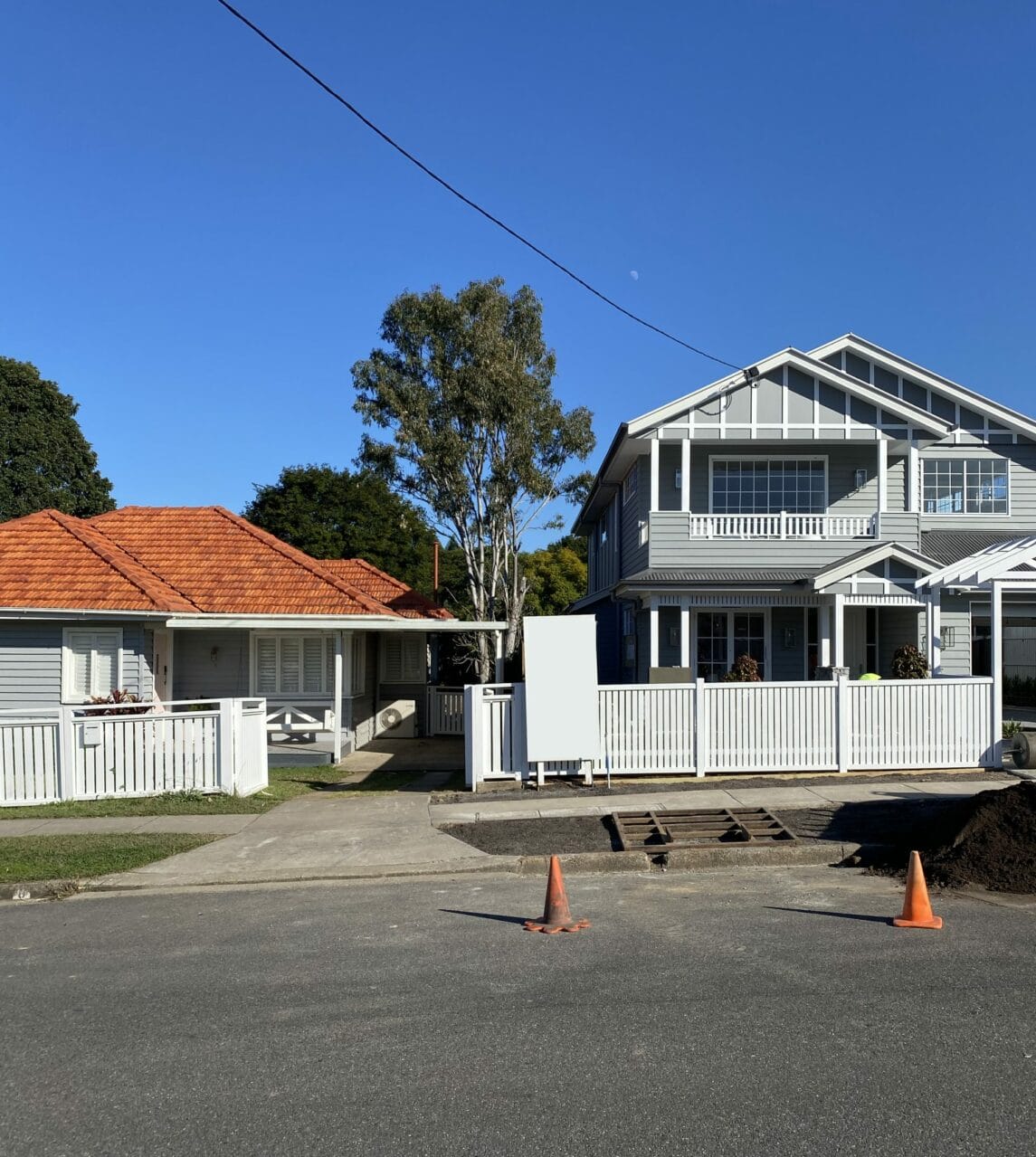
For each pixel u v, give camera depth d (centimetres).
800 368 2098
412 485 2673
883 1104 439
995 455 2294
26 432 3800
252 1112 449
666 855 992
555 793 1302
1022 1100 441
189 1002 602
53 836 1142
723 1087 459
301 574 1966
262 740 1538
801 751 1402
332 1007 584
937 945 684
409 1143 415
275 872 966
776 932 725
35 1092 477
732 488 2238
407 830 1123
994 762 1416
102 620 1653
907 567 1877
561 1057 498
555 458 2716
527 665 1354
